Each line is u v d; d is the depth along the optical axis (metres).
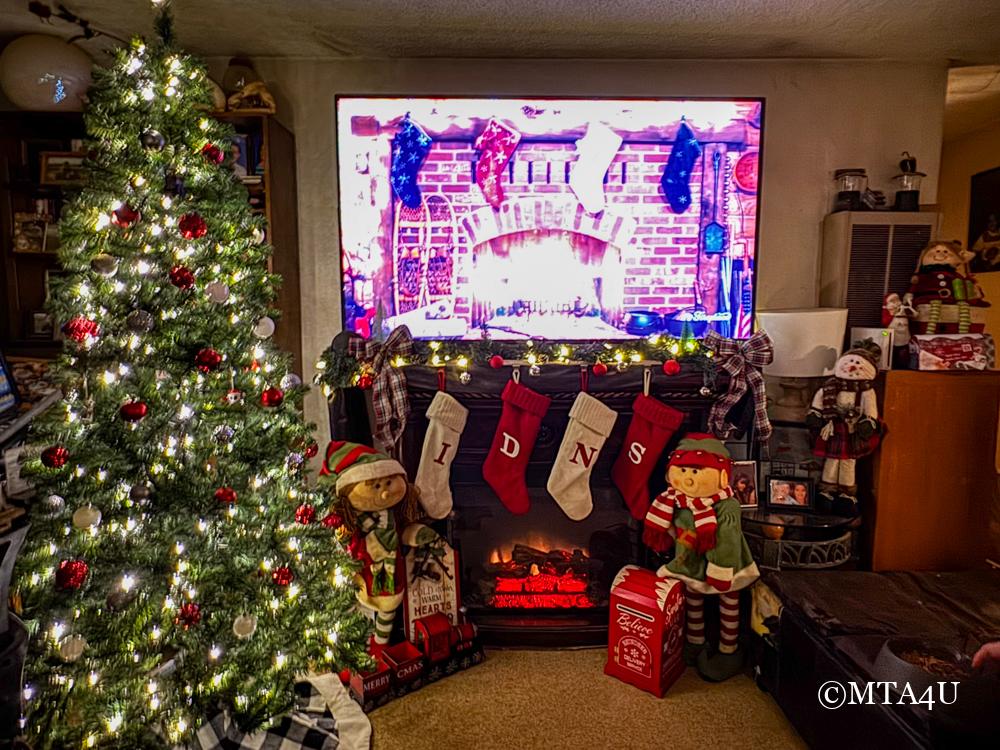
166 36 1.68
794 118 2.69
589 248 2.61
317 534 1.88
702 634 2.30
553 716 2.01
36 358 2.58
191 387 1.63
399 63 2.66
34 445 1.50
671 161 2.58
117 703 1.43
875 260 2.58
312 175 2.71
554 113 2.56
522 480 2.39
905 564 2.43
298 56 2.64
